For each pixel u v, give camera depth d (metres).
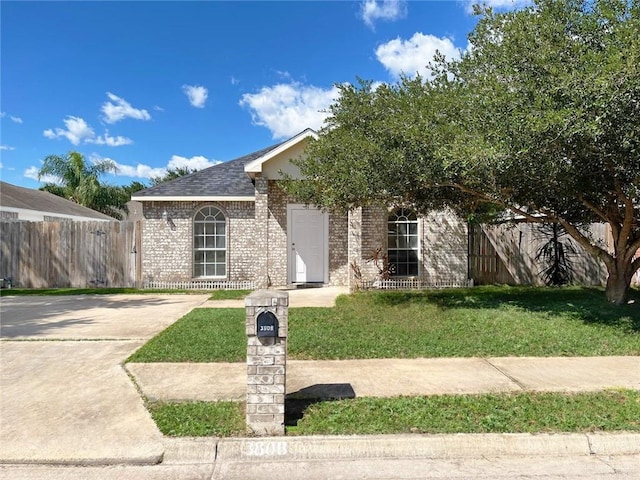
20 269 13.95
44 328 7.96
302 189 10.75
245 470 3.51
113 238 14.09
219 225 14.23
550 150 6.52
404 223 13.55
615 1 6.55
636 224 9.56
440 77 8.55
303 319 8.48
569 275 13.61
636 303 9.51
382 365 5.72
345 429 3.92
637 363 5.79
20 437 3.84
